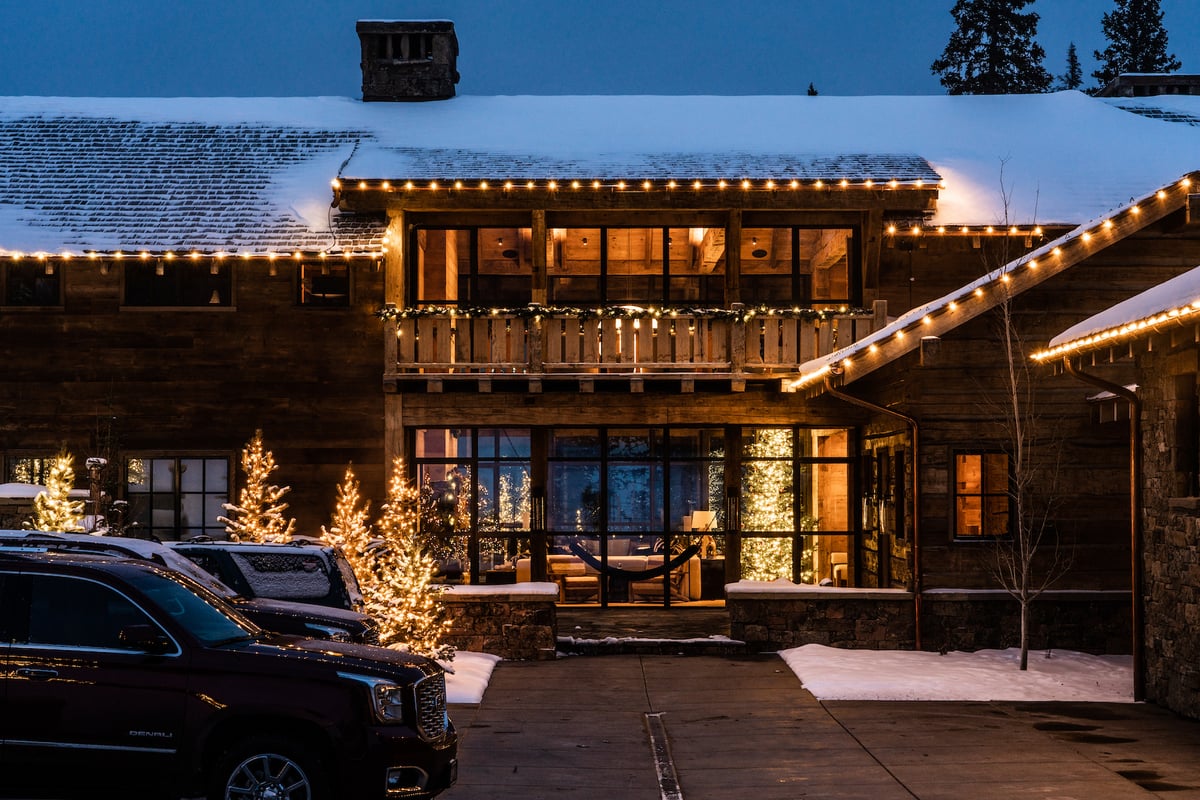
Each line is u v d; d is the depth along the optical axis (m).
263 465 18.17
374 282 19.75
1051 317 16.94
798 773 9.97
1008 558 16.83
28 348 19.61
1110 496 16.97
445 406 19.69
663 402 19.86
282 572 12.91
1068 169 21.02
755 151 20.98
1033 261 16.05
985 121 23.31
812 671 14.73
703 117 23.28
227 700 7.44
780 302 20.17
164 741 7.40
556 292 20.34
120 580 7.75
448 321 19.20
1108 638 16.91
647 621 18.61
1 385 19.58
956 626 16.78
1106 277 16.88
